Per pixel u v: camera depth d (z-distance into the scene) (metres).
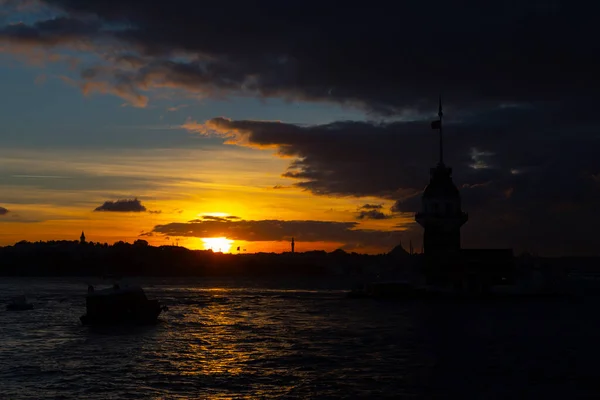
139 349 76.06
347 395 52.78
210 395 52.50
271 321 111.38
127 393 53.06
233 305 156.62
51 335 89.75
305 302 167.38
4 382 57.03
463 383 57.25
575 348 77.00
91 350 75.25
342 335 89.81
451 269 172.75
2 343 81.38
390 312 129.88
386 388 55.22
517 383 57.38
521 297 166.38
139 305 105.31
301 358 69.69
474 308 140.00
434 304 152.50
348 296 186.12
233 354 72.44
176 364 65.88
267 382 57.38
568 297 171.38
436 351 74.69
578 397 52.69
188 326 102.50
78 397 51.62
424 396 52.66
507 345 79.62
